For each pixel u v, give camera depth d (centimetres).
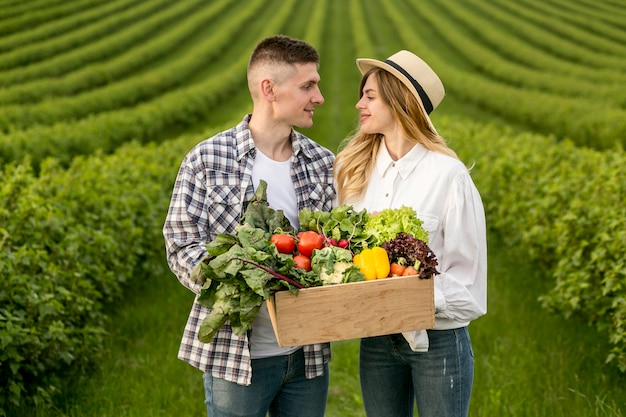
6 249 439
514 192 796
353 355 508
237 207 265
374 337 279
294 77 265
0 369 388
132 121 1852
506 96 2209
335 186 292
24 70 2806
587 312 509
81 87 2642
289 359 268
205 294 238
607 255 494
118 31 3962
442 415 269
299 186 278
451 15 4606
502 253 779
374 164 287
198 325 263
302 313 228
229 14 4791
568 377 439
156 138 2041
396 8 5022
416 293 234
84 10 4272
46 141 1445
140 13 4322
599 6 4591
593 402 409
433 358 266
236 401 264
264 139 276
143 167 888
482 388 436
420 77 273
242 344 258
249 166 269
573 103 1931
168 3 4806
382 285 231
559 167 793
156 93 2716
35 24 3806
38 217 512
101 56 3288
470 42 3606
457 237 269
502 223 800
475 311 260
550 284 624
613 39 3809
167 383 442
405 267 240
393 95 273
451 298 256
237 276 229
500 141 1125
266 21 4603
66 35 3491
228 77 2761
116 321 555
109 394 420
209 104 2430
